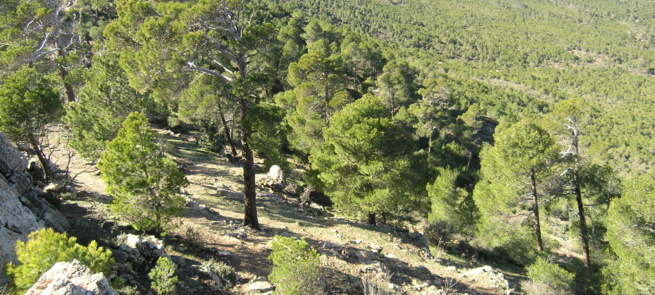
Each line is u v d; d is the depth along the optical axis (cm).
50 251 610
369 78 6556
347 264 1210
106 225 1105
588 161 2278
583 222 2256
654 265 1561
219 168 2584
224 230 1359
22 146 1925
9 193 819
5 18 2669
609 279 1794
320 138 2978
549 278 1420
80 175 1836
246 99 1398
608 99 18000
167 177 1110
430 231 2067
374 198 1742
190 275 916
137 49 1259
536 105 13262
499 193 2112
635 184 1758
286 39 6303
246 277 1027
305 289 820
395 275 1255
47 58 2716
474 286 1348
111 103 1739
